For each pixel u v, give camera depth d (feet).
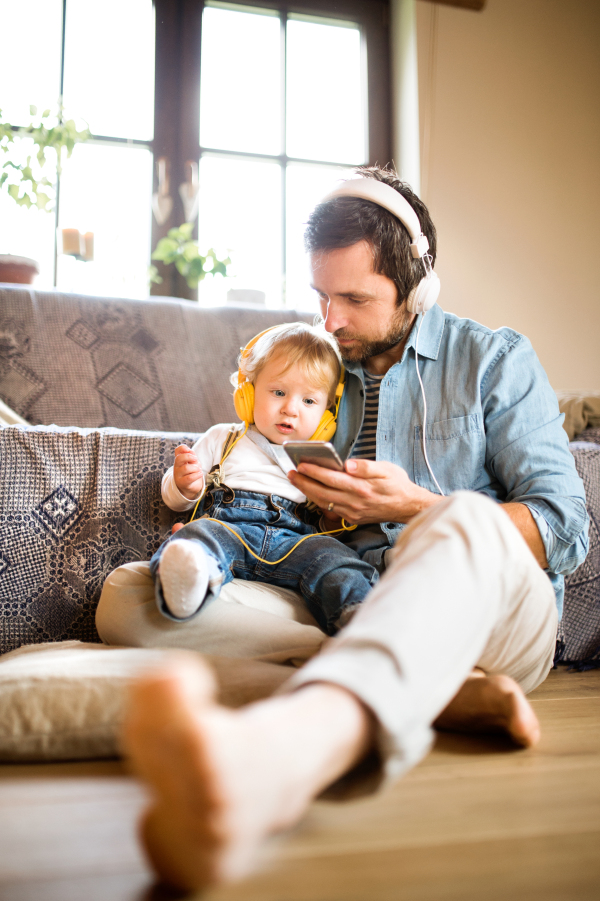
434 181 9.23
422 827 1.85
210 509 3.98
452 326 4.20
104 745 2.52
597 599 4.70
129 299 7.00
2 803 2.05
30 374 6.23
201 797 1.26
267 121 9.68
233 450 4.23
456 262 9.23
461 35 9.50
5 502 4.04
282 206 9.59
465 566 1.97
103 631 3.39
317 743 1.49
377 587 1.97
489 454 3.88
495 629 2.61
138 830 1.47
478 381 3.92
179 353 6.80
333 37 10.02
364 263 3.74
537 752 2.57
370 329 3.92
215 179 9.41
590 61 9.93
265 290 9.39
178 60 9.37
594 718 3.16
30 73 8.82
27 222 8.49
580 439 5.52
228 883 1.52
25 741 2.48
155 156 9.16
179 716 1.27
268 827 1.41
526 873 1.58
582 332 9.58
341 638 1.80
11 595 3.99
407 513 3.46
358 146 10.02
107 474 4.23
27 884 1.51
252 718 1.42
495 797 2.08
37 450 4.15
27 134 8.45
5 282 7.44
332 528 4.17
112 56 9.14
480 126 9.45
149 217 9.08
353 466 3.31
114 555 4.17
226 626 3.22
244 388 4.31
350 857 1.66
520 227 9.48
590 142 9.85
